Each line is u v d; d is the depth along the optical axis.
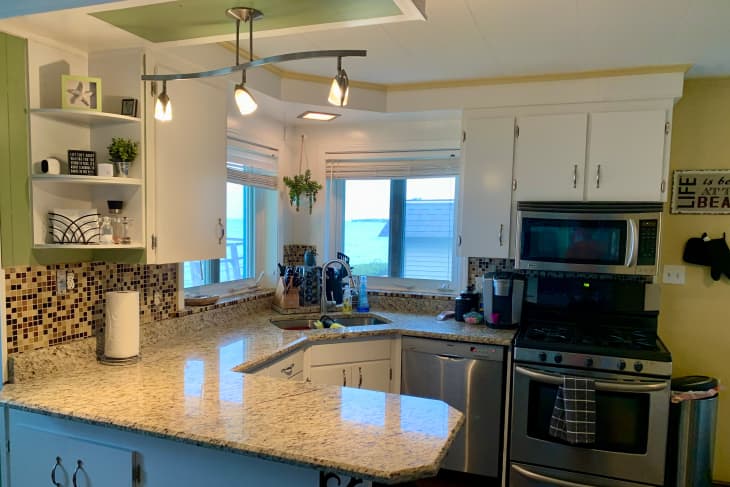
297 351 2.53
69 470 1.65
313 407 1.58
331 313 3.24
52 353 1.91
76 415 1.52
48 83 1.89
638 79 2.69
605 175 2.76
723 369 2.89
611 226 2.66
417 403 1.63
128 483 1.56
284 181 3.52
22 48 1.80
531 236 2.81
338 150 3.60
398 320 3.11
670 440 2.60
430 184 3.51
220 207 2.46
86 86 1.88
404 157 3.47
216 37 1.84
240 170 3.09
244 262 3.39
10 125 1.77
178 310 2.53
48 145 1.89
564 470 2.49
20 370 1.79
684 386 2.62
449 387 2.77
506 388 2.65
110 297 2.01
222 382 1.82
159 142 2.07
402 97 3.12
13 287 1.79
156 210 2.07
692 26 2.10
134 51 1.98
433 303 3.36
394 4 1.48
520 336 2.64
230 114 2.90
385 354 2.89
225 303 2.88
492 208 2.99
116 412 1.52
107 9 1.57
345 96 1.43
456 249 3.22
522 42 2.32
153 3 1.49
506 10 1.96
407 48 2.42
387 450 1.29
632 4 1.89
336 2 1.45
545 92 2.86
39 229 1.86
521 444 2.56
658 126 2.67
